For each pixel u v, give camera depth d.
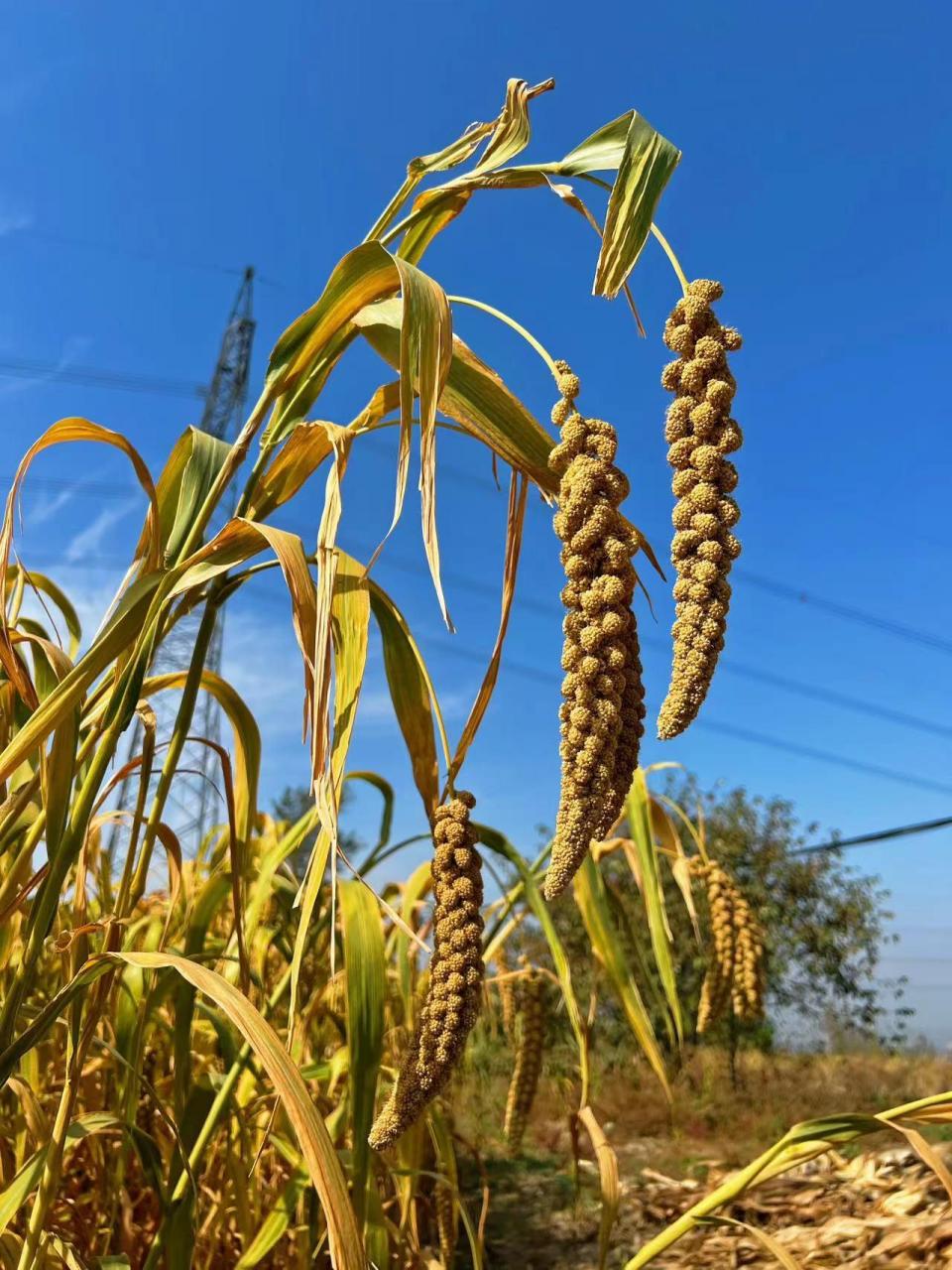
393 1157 1.20
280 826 1.42
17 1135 0.92
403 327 0.56
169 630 0.70
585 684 0.46
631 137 0.59
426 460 0.55
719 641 0.45
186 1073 0.85
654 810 1.47
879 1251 1.58
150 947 1.18
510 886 1.22
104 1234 0.98
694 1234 2.03
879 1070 4.10
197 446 0.76
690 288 0.51
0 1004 0.79
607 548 0.48
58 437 0.66
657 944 1.25
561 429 0.52
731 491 0.47
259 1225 1.12
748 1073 3.96
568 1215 2.34
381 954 0.78
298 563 0.59
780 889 4.82
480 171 0.68
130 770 0.79
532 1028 1.36
